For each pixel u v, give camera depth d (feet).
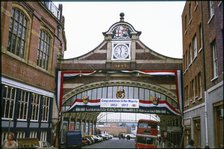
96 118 188.14
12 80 75.10
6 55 72.18
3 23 70.44
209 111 56.54
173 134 109.09
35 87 88.28
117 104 98.37
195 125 73.31
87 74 101.35
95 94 102.63
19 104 79.46
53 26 102.53
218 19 50.62
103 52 103.60
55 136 98.32
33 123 86.69
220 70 49.44
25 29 84.38
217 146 51.62
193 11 74.90
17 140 73.82
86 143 110.22
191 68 77.71
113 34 104.32
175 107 97.81
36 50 89.71
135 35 103.19
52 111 100.37
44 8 94.22
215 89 52.39
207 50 58.75
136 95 100.83
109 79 101.04
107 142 141.90
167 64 99.35
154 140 84.12
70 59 104.58
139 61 101.09
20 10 80.64
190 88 79.46
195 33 72.18
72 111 100.12
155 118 186.09
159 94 99.96
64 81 103.09
